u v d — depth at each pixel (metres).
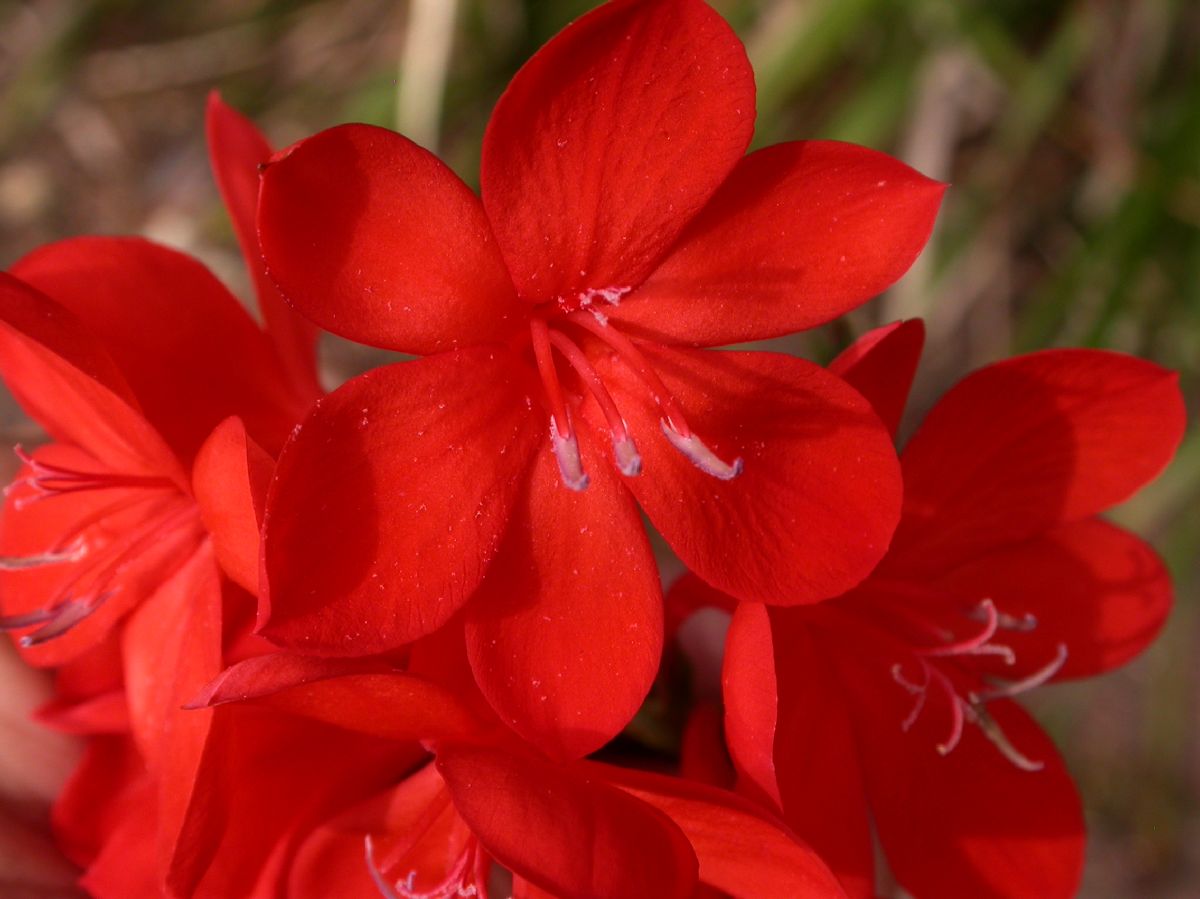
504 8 0.26
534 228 0.15
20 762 0.21
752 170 0.15
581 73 0.14
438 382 0.15
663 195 0.15
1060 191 0.28
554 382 0.15
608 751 0.17
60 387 0.16
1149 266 0.25
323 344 0.30
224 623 0.16
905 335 0.16
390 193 0.14
